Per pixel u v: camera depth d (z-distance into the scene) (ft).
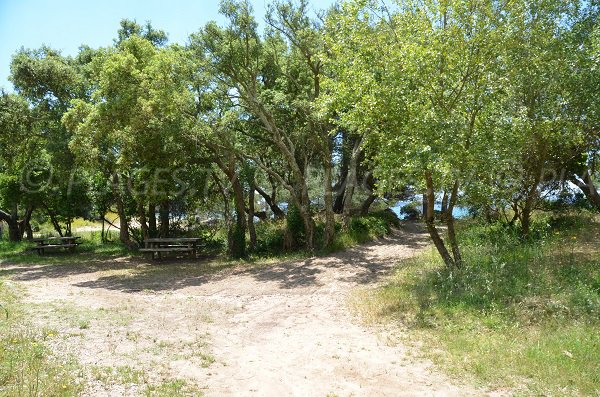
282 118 54.34
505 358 17.22
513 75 29.58
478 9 26.81
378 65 28.63
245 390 15.42
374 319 23.79
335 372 16.96
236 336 21.85
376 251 49.06
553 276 25.59
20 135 60.18
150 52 46.29
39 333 20.48
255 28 47.55
